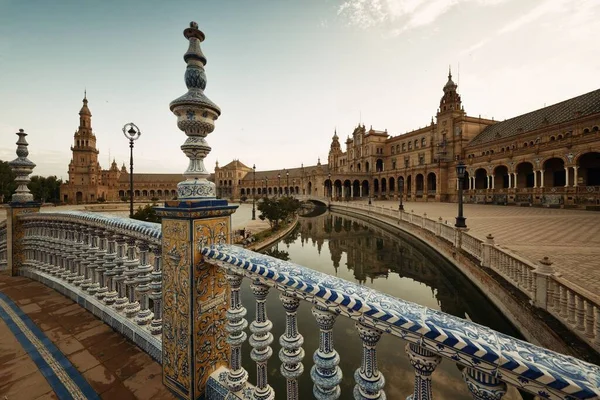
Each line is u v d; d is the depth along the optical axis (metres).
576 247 11.83
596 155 32.09
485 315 10.05
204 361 2.26
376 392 1.40
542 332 6.28
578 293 5.52
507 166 39.06
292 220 36.00
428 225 20.28
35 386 2.41
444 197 51.44
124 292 3.52
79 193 71.06
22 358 2.80
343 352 7.37
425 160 64.25
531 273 7.44
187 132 2.35
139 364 2.74
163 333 2.41
